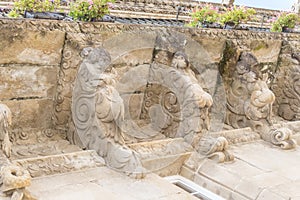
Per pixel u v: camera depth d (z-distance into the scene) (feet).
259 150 18.17
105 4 15.33
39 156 13.75
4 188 11.16
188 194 13.57
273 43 21.03
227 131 18.60
